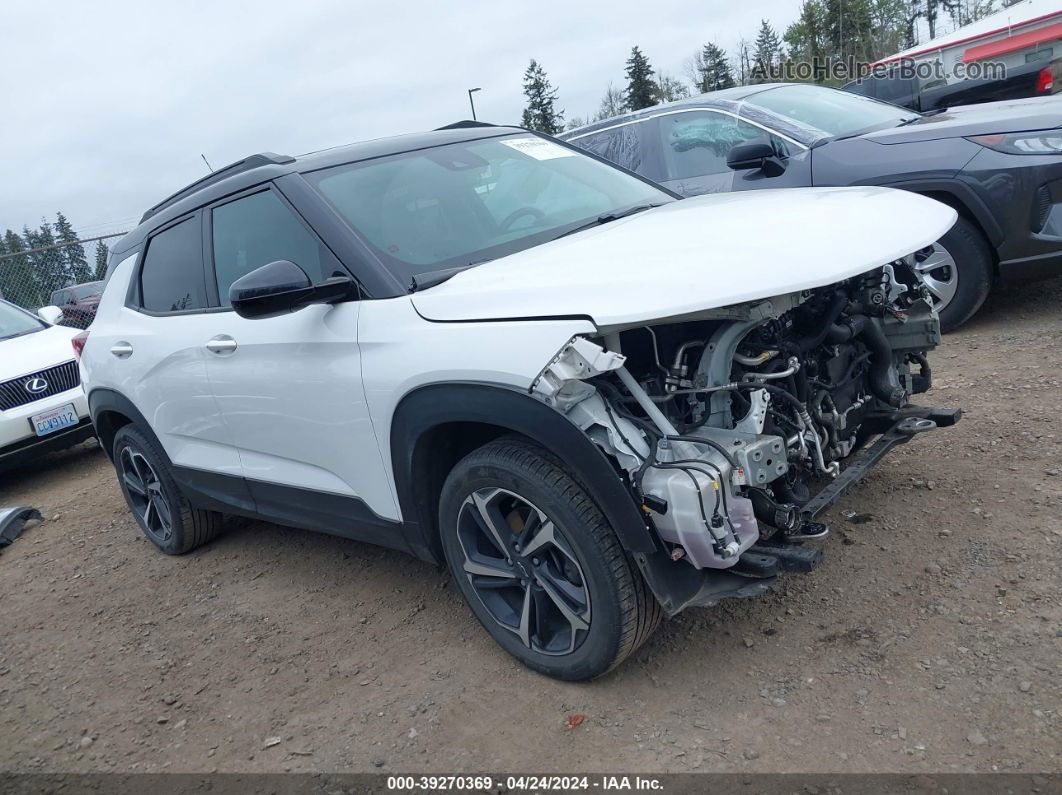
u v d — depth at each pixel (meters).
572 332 2.32
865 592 3.00
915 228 2.73
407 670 3.11
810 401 2.86
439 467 2.95
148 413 4.27
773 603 3.03
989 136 5.18
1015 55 26.28
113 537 5.28
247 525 4.98
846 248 2.48
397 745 2.70
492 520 2.77
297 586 4.02
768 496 2.57
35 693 3.52
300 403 3.23
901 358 3.44
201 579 4.34
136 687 3.41
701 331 2.58
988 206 5.13
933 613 2.81
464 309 2.64
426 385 2.68
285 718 2.98
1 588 4.77
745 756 2.35
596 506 2.49
